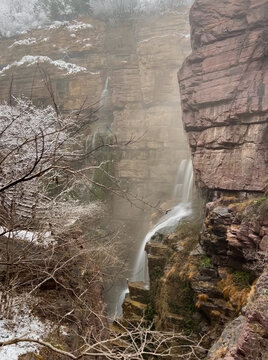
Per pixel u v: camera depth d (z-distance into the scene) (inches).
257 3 598.5
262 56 566.9
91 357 269.1
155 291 565.0
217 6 655.1
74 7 1465.3
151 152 1067.3
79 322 255.1
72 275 303.1
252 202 470.6
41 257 278.2
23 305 278.4
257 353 274.7
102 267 351.3
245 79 575.2
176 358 437.1
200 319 469.4
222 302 450.9
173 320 481.4
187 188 882.1
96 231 469.1
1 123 267.4
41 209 298.8
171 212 788.0
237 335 330.0
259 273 421.1
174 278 525.0
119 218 958.4
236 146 563.8
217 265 494.3
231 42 616.1
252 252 434.9
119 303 675.4
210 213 517.7
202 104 624.4
